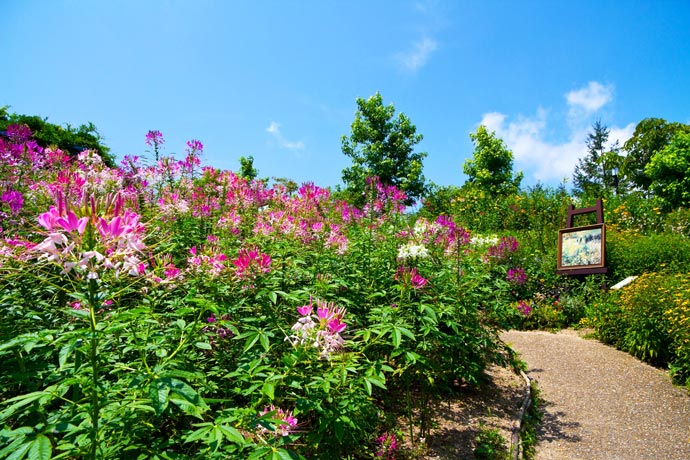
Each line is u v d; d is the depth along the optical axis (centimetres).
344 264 417
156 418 202
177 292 282
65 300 264
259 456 158
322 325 202
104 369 195
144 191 531
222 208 579
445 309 377
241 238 491
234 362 262
